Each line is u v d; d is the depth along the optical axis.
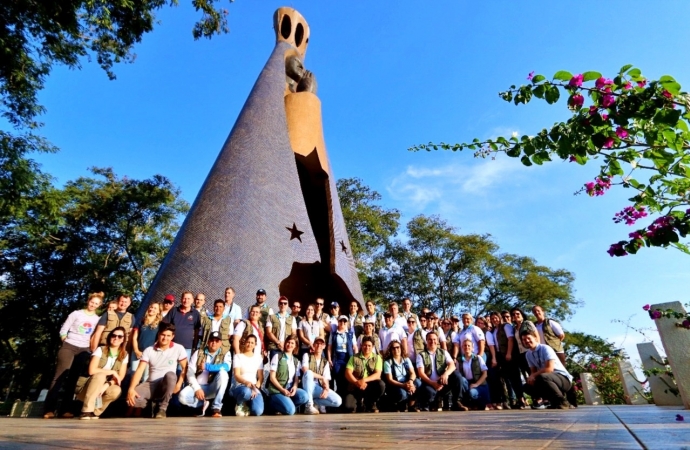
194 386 6.89
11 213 13.41
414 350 9.70
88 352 7.72
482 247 28.61
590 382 13.40
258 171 12.84
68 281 22.94
